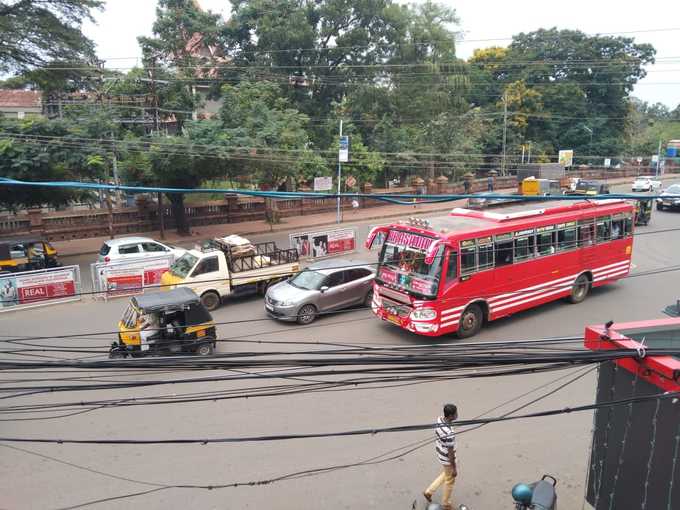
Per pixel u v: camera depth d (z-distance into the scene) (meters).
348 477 7.89
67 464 8.12
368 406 9.89
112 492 7.48
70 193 22.83
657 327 6.51
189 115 31.66
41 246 18.91
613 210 16.31
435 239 12.18
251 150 24.59
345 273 14.92
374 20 38.53
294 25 36.50
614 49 55.69
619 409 5.99
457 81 41.03
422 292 12.42
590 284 16.12
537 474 8.01
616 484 6.09
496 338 13.07
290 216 33.06
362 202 36.59
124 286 16.80
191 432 9.00
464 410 9.78
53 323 14.36
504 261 13.50
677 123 74.19
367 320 14.52
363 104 39.47
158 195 25.89
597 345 6.01
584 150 54.41
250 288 16.08
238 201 30.56
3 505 7.15
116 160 23.69
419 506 7.28
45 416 9.44
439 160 41.41
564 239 15.00
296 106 38.53
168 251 19.23
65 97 28.80
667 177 54.72
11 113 42.69
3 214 26.03
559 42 56.00
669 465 5.36
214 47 41.84
